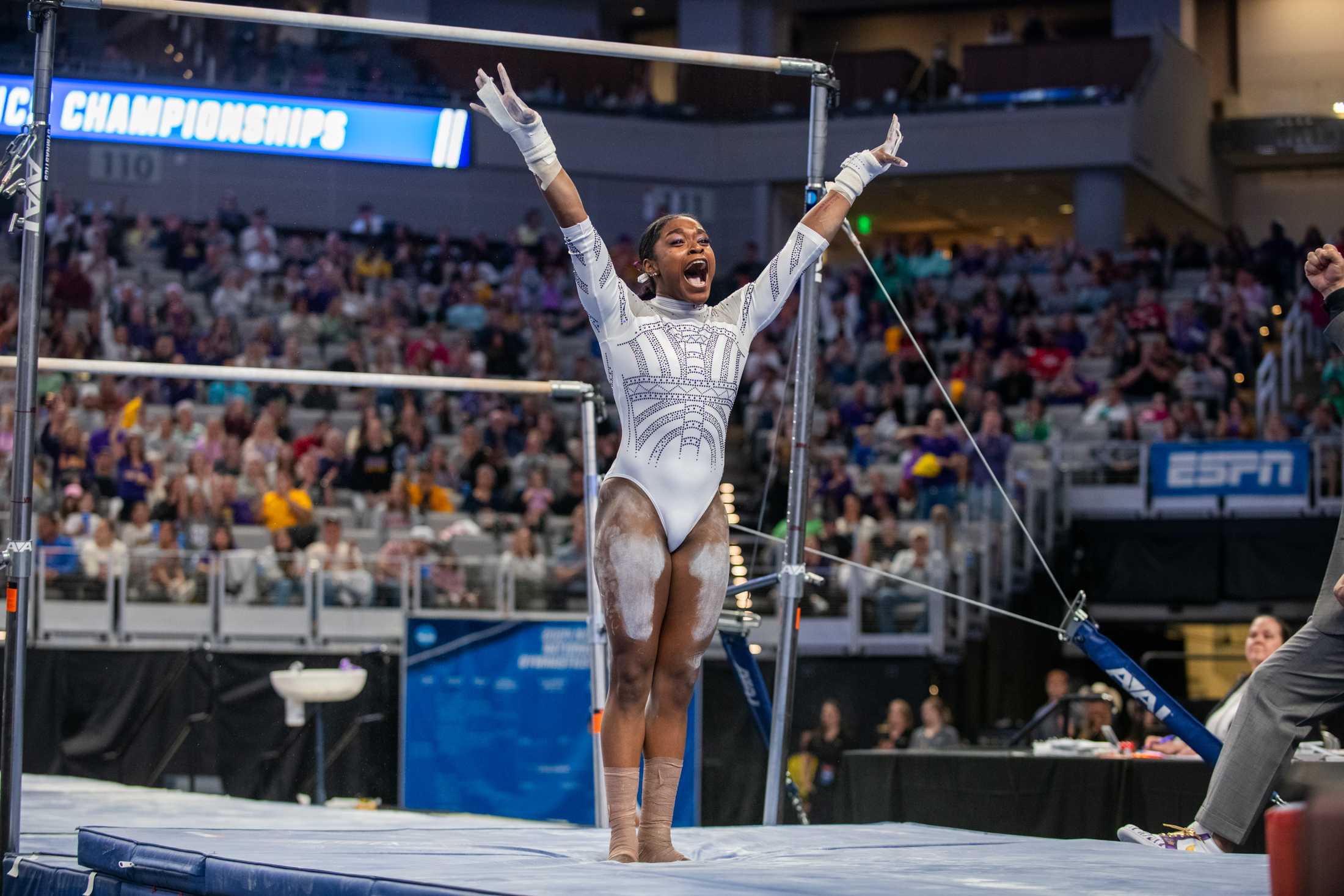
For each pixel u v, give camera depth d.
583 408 6.04
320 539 11.81
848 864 3.14
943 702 11.63
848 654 11.58
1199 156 22.42
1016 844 3.69
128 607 11.30
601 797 5.82
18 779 4.24
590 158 20.81
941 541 12.08
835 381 16.28
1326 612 3.99
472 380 5.85
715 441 3.47
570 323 18.03
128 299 15.63
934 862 3.18
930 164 20.39
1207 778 5.75
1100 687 9.97
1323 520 13.42
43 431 13.21
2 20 11.12
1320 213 23.66
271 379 5.59
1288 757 3.99
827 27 24.91
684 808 9.22
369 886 2.74
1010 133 20.08
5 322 15.53
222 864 3.18
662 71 24.45
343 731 10.40
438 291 18.00
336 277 17.28
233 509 12.38
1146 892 2.59
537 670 9.62
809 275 5.29
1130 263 18.45
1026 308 17.75
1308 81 23.36
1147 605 14.02
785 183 21.23
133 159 19.61
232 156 20.02
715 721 11.02
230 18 4.54
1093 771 6.08
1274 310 18.12
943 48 21.67
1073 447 14.10
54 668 11.18
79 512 12.14
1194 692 16.19
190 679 10.93
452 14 22.41
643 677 3.40
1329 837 1.86
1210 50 23.83
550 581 11.44
